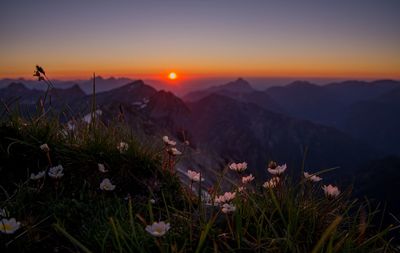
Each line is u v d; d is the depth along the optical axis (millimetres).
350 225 430
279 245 406
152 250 400
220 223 461
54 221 469
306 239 425
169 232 418
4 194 534
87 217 484
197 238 418
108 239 411
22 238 415
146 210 529
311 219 447
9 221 364
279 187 473
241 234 405
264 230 424
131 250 368
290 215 431
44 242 421
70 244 421
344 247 386
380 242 436
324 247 410
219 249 402
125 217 479
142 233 409
